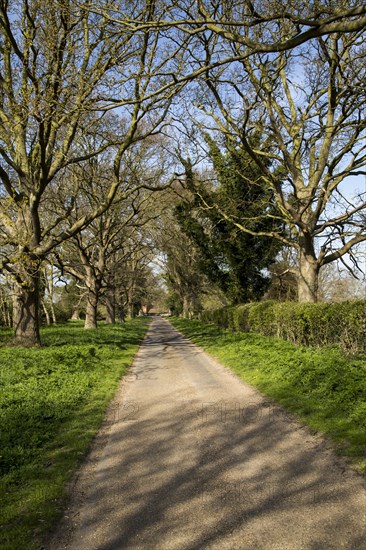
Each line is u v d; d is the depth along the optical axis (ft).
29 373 37.09
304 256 62.23
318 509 13.67
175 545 12.03
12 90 53.26
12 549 12.07
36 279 57.77
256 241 87.86
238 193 85.97
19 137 57.72
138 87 51.60
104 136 62.13
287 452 18.81
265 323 63.98
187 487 15.83
